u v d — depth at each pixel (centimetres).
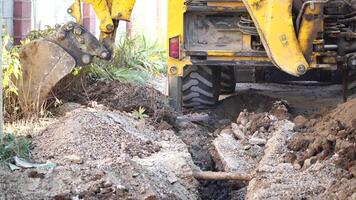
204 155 989
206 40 1134
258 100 1238
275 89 1488
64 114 1045
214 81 1200
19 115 1030
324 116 998
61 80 1080
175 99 1195
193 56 1129
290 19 1034
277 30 1036
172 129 1070
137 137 936
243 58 1124
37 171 769
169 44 1131
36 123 992
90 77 1293
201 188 870
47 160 826
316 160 832
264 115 1048
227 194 870
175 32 1129
